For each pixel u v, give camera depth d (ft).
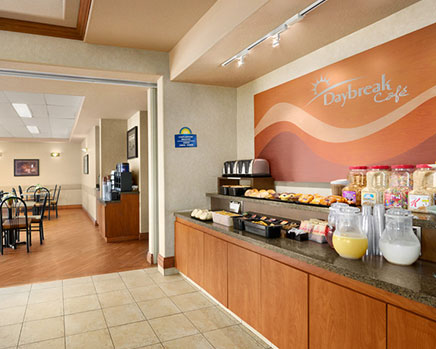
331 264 6.01
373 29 8.35
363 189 7.56
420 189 6.53
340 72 9.32
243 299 8.95
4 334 9.07
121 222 21.27
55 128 32.19
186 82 13.92
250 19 7.95
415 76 7.43
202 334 9.00
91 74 13.46
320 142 10.09
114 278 13.67
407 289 4.71
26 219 18.54
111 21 10.57
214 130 14.53
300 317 6.84
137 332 9.13
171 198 13.88
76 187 44.29
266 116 12.66
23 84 15.12
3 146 41.75
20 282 13.26
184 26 11.07
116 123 25.31
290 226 8.87
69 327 9.45
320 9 7.49
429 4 7.13
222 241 10.05
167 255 14.01
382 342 5.11
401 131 7.75
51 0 10.05
